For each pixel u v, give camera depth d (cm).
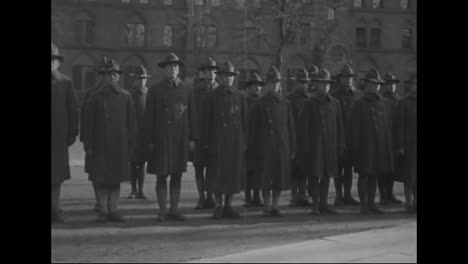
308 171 854
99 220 727
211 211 857
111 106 727
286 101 856
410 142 880
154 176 1166
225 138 800
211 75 869
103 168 719
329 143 861
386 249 611
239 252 596
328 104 870
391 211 902
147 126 756
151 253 584
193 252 593
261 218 816
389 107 918
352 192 1087
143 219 760
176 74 764
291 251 601
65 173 700
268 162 834
